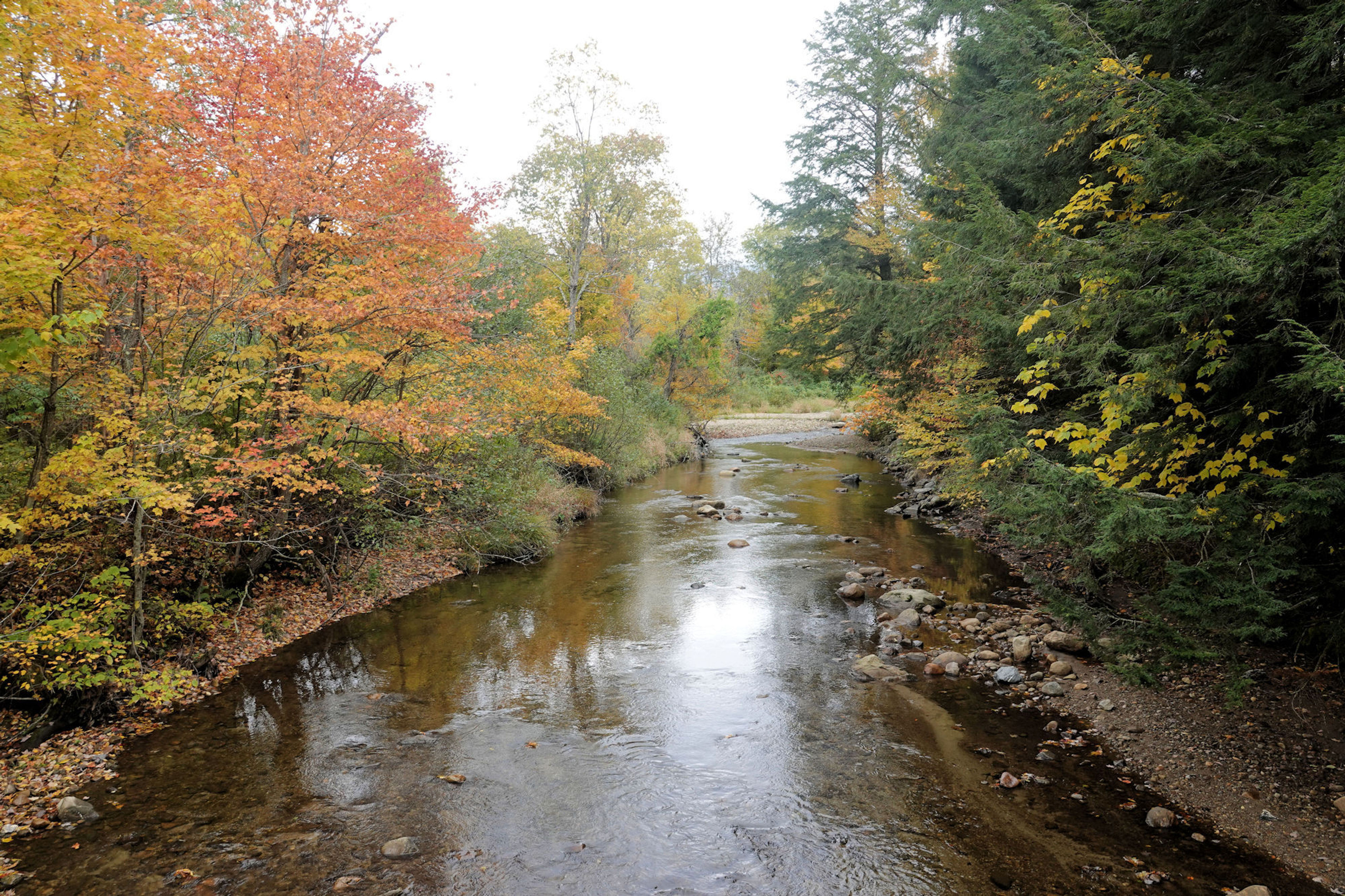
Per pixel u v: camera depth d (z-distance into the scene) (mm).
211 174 7133
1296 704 6234
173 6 8227
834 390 29203
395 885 4574
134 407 7094
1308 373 4172
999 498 7887
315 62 8680
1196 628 5938
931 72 22766
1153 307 5395
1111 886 4469
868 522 16391
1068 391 9648
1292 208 5039
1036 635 8875
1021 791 5617
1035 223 7031
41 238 5766
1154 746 6133
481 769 6070
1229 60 6426
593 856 4883
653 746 6461
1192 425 6340
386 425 8516
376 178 9016
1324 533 5461
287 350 8531
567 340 16484
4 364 5730
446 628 9641
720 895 4457
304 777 5941
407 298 8680
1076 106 7266
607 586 11570
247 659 8492
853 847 4949
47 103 6297
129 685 6895
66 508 6605
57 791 5680
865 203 26047
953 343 12328
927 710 7109
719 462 28016
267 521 9477
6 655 6355
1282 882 4465
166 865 4773
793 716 7039
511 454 14219
